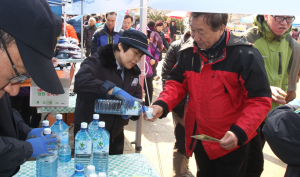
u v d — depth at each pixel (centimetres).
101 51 199
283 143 136
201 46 174
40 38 78
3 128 113
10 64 79
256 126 164
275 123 142
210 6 87
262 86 165
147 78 494
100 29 484
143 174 154
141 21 232
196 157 203
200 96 185
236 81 173
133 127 459
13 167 101
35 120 375
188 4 93
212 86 178
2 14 72
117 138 227
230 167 186
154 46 494
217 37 165
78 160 145
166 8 102
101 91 179
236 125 164
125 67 199
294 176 139
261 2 78
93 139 147
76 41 493
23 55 77
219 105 178
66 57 395
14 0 73
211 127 183
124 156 175
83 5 249
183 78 204
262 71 165
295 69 270
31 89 263
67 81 271
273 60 249
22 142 104
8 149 95
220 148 182
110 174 151
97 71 195
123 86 207
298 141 132
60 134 156
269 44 250
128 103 174
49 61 85
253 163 219
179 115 270
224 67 173
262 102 165
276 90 209
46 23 78
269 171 332
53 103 271
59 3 329
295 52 261
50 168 126
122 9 150
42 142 113
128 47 188
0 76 80
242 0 81
